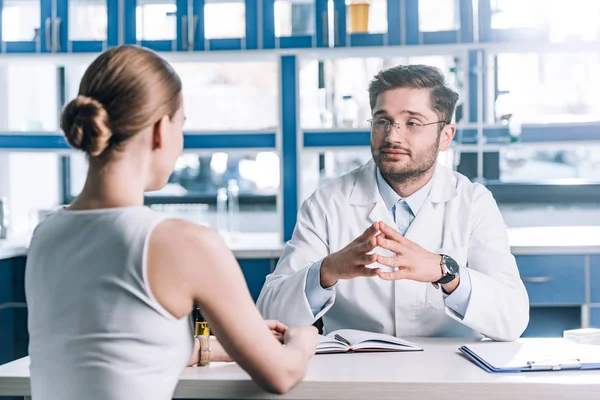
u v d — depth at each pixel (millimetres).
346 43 3764
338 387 1503
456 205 2215
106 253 1228
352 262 1841
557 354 1693
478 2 3715
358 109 4016
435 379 1515
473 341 1947
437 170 2262
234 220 4473
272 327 1682
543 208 4320
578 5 3688
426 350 1818
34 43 3918
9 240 3910
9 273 3574
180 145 1332
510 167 4262
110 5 3887
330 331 2246
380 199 2217
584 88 4031
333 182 2342
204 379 1523
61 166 4664
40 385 1282
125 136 1234
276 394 1490
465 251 2160
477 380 1507
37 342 1280
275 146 3844
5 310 3561
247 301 1304
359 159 4410
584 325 3396
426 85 2037
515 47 3756
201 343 1652
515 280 2074
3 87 4262
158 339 1238
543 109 4035
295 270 2152
